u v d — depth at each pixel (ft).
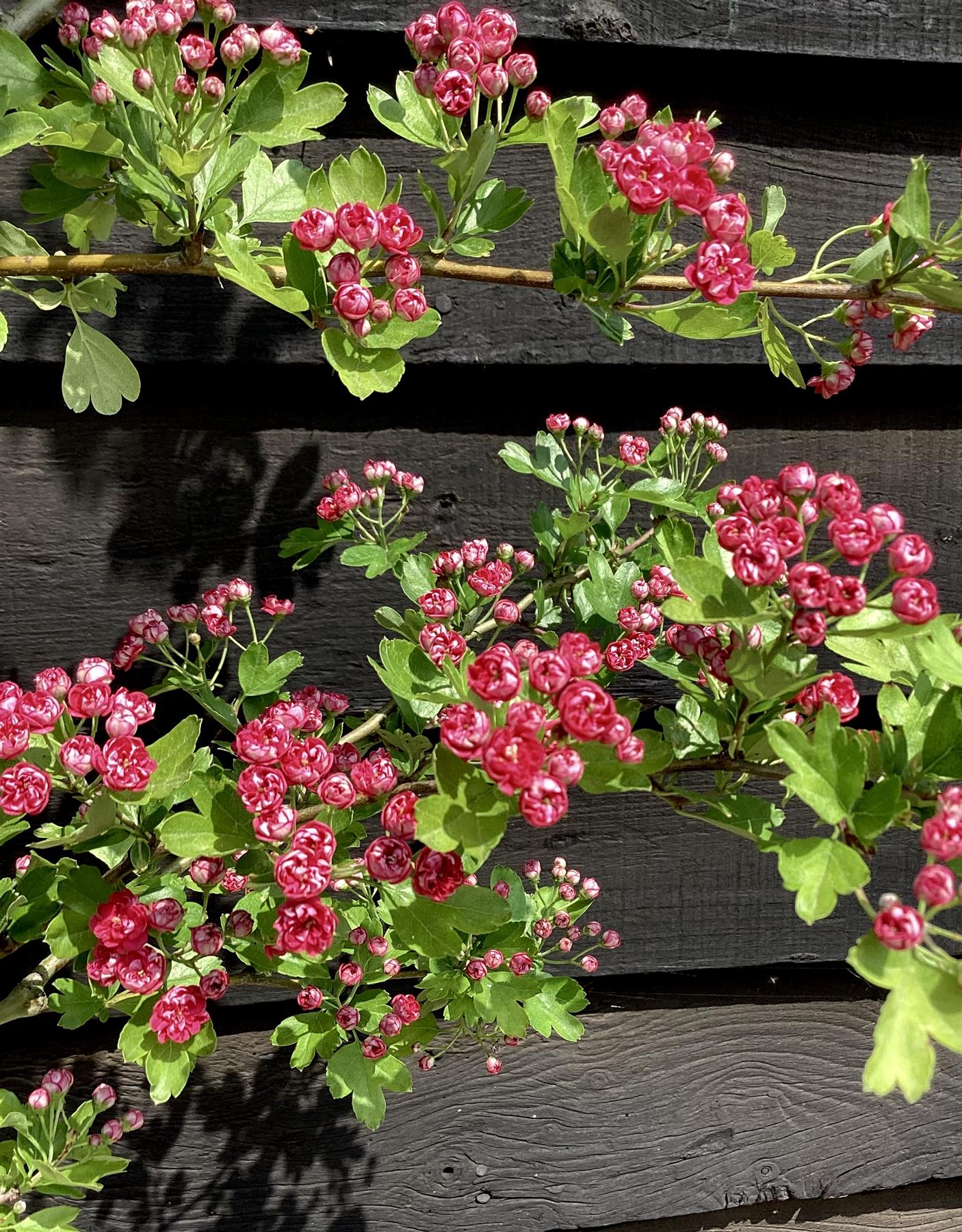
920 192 1.13
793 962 1.85
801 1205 1.97
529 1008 1.53
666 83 1.63
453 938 1.14
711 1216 1.92
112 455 1.57
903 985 0.95
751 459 1.74
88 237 1.38
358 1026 1.40
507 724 0.98
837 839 1.03
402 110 1.22
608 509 1.50
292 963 1.37
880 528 1.01
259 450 1.61
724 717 1.15
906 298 1.22
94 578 1.58
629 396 1.71
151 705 1.18
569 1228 1.84
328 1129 1.75
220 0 1.18
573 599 1.50
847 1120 1.92
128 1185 1.68
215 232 1.16
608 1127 1.84
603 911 1.78
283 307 1.12
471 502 1.68
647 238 1.16
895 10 1.65
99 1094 1.39
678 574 1.04
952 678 0.99
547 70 1.59
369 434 1.65
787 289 1.23
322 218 1.08
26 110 1.18
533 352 1.63
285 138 1.20
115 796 1.12
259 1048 1.72
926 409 1.79
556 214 1.62
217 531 1.61
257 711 1.45
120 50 1.14
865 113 1.69
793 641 1.04
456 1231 1.79
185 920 1.37
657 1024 1.86
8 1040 1.64
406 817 1.07
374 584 1.67
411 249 1.21
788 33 1.61
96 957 1.15
